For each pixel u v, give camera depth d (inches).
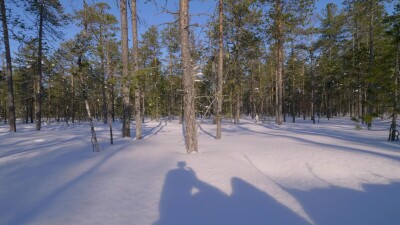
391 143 491.2
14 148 462.9
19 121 1770.4
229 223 173.9
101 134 706.8
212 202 209.2
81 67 444.8
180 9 399.2
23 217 177.8
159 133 754.2
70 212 186.1
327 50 1258.0
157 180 260.1
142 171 292.0
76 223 169.9
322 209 199.2
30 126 1008.9
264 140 529.7
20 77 1380.4
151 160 347.9
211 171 294.7
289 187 254.5
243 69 1022.4
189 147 402.0
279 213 191.0
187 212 189.5
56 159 357.7
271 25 880.9
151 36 987.3
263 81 1465.3
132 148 447.2
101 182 251.8
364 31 981.8
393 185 247.3
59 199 209.3
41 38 804.6
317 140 526.0
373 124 996.6
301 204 208.5
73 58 457.4
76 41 443.8
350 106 1609.3
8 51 754.2
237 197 221.0
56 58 681.0
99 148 450.6
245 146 461.1
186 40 402.0
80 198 211.6
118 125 1090.7
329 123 1109.7
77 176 271.6
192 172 290.0
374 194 228.2
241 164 332.2
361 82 824.3
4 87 1437.0
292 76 1336.1
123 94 585.9
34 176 272.4
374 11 759.7
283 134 657.0
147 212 187.9
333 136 605.9
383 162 314.0
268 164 341.1
